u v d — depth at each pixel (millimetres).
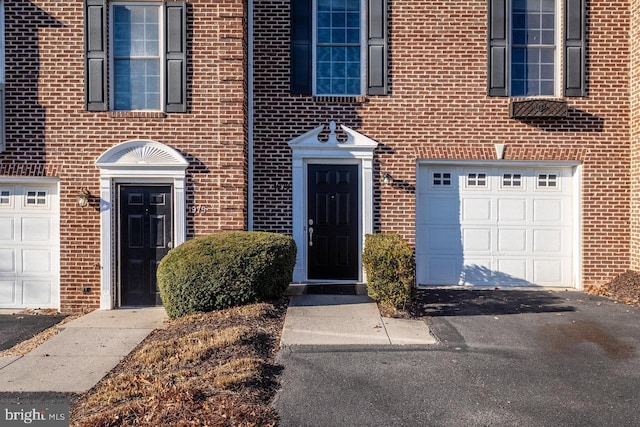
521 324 7203
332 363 5684
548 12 9859
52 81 8992
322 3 9883
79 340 6945
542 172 9938
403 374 5402
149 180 9031
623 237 9812
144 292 9039
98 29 8977
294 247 8375
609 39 9742
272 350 6090
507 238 9938
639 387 5117
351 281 9820
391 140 9734
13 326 8188
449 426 4344
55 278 9328
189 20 9039
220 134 9055
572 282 9922
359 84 9891
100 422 4215
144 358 5840
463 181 9930
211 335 6398
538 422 4410
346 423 4375
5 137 8969
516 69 9867
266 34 9734
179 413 4336
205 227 9047
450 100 9727
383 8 9664
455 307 8164
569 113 9734
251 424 4207
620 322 7316
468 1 9703
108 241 8930
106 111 9000
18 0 8969
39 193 9312
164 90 9023
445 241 9945
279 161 9727
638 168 9516
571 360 5840
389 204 9727
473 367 5609
